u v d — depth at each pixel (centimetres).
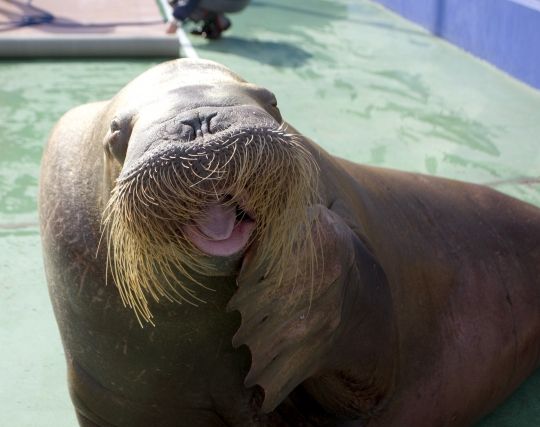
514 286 198
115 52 479
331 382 149
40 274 249
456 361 182
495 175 328
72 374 154
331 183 157
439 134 368
